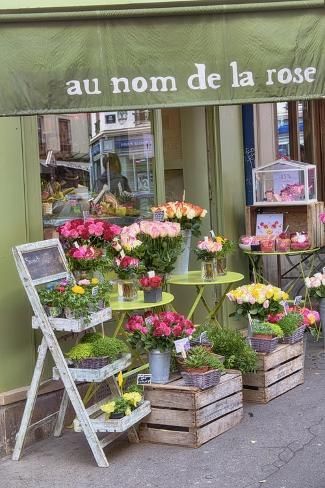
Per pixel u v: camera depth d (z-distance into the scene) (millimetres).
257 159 7715
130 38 4160
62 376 4543
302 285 8094
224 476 4309
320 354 6945
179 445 4773
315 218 7125
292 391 5824
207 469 4414
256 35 4219
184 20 4184
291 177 7156
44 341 4617
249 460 4512
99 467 4535
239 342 5391
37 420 5066
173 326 4863
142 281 5168
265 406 5473
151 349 4816
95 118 5875
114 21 4145
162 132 6676
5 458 4805
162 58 4188
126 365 4832
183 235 6113
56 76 4125
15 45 4086
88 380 4539
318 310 7578
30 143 5188
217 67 4219
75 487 4270
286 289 7625
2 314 4984
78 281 4844
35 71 4109
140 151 6324
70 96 4145
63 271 4891
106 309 4812
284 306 5980
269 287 5848
